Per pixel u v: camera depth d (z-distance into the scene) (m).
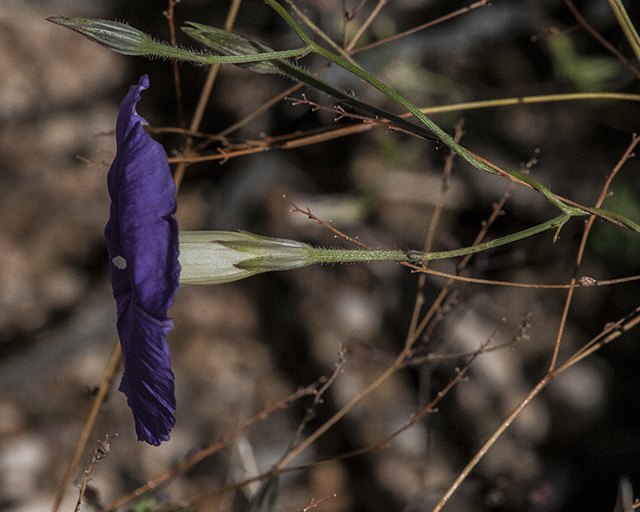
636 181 0.52
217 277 0.28
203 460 0.50
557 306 0.53
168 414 0.26
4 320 0.57
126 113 0.27
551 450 0.50
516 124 0.56
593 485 0.48
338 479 0.50
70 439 0.52
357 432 0.52
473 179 0.56
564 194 0.54
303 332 0.56
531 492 0.37
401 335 0.55
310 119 0.57
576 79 0.52
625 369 0.52
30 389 0.54
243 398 0.54
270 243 0.27
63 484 0.32
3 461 0.51
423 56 0.55
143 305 0.26
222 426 0.53
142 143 0.27
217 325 0.57
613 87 0.52
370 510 0.49
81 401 0.54
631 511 0.30
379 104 0.55
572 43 0.53
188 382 0.55
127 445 0.51
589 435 0.50
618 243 0.50
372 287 0.57
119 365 0.32
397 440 0.51
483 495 0.46
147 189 0.26
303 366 0.55
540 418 0.50
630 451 0.48
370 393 0.53
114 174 0.28
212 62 0.27
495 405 0.51
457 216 0.56
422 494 0.38
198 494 0.49
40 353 0.55
